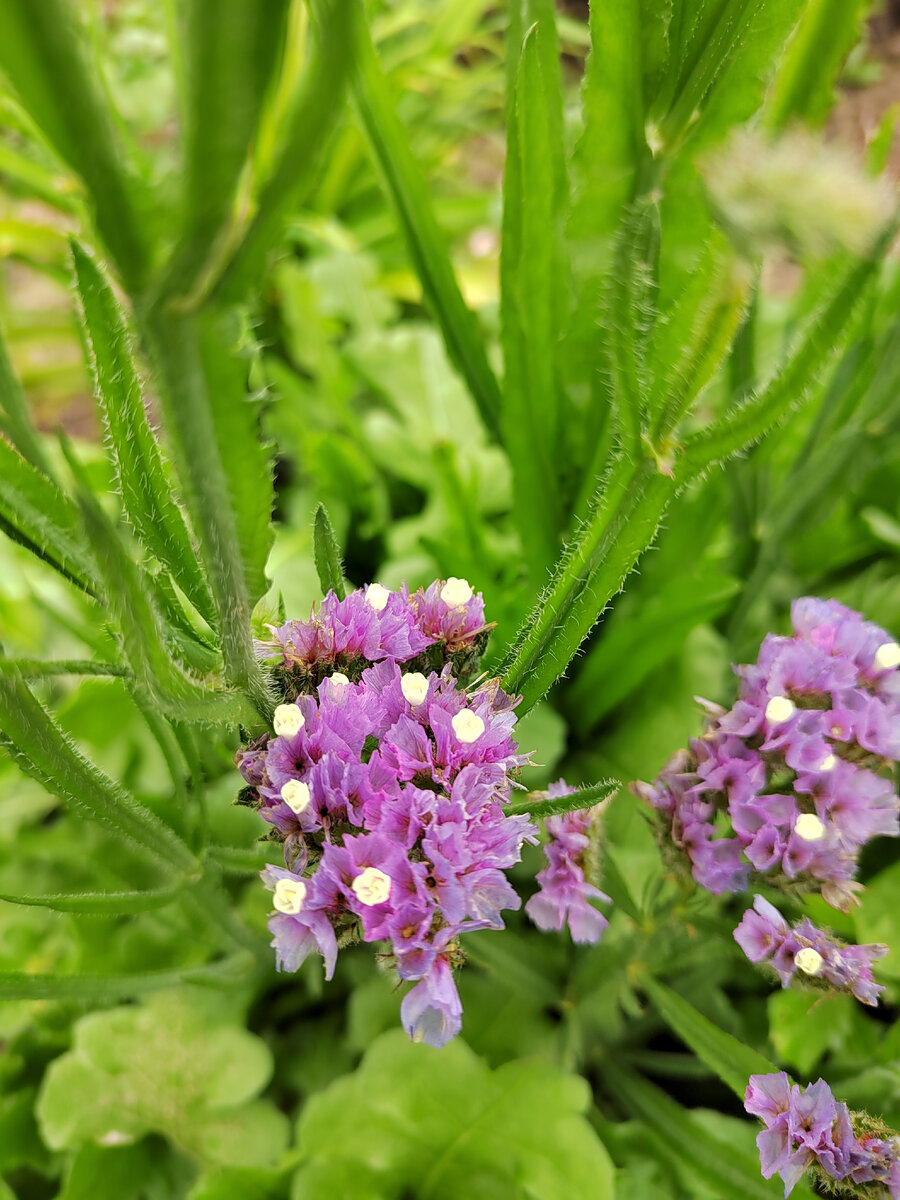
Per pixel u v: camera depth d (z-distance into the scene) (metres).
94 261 0.11
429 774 0.13
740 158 0.09
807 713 0.15
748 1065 0.16
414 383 0.38
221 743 0.21
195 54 0.06
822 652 0.15
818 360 0.11
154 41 0.57
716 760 0.15
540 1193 0.20
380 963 0.12
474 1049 0.24
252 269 0.07
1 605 0.32
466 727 0.12
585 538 0.14
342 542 0.32
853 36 0.22
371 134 0.23
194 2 0.05
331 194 0.51
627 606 0.28
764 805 0.15
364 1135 0.21
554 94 0.21
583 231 0.20
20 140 0.54
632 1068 0.24
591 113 0.18
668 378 0.12
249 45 0.06
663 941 0.19
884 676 0.16
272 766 0.12
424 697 0.13
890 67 0.64
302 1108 0.25
